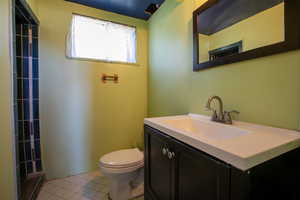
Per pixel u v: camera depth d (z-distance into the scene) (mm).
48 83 1663
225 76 1112
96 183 1659
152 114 2078
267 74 870
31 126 1625
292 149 640
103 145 1964
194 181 689
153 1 1745
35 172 1652
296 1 740
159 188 1005
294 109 768
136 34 2113
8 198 1072
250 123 956
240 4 999
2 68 1027
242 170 479
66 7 1718
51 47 1661
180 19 1522
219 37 1133
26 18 1463
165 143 918
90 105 1868
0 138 1024
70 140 1783
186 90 1480
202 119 1183
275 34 821
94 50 1878
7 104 1067
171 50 1672
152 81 2070
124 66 2053
